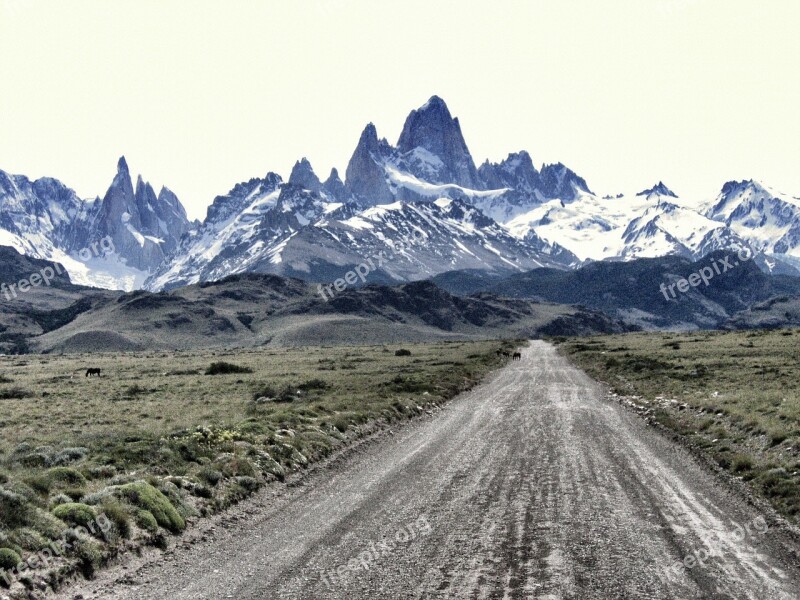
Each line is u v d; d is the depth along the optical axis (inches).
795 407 1321.4
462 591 490.0
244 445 1030.4
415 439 1278.3
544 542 606.5
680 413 1549.0
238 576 537.3
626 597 477.7
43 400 2192.4
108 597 498.9
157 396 2279.8
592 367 3292.3
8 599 473.4
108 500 655.8
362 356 4997.5
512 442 1193.4
